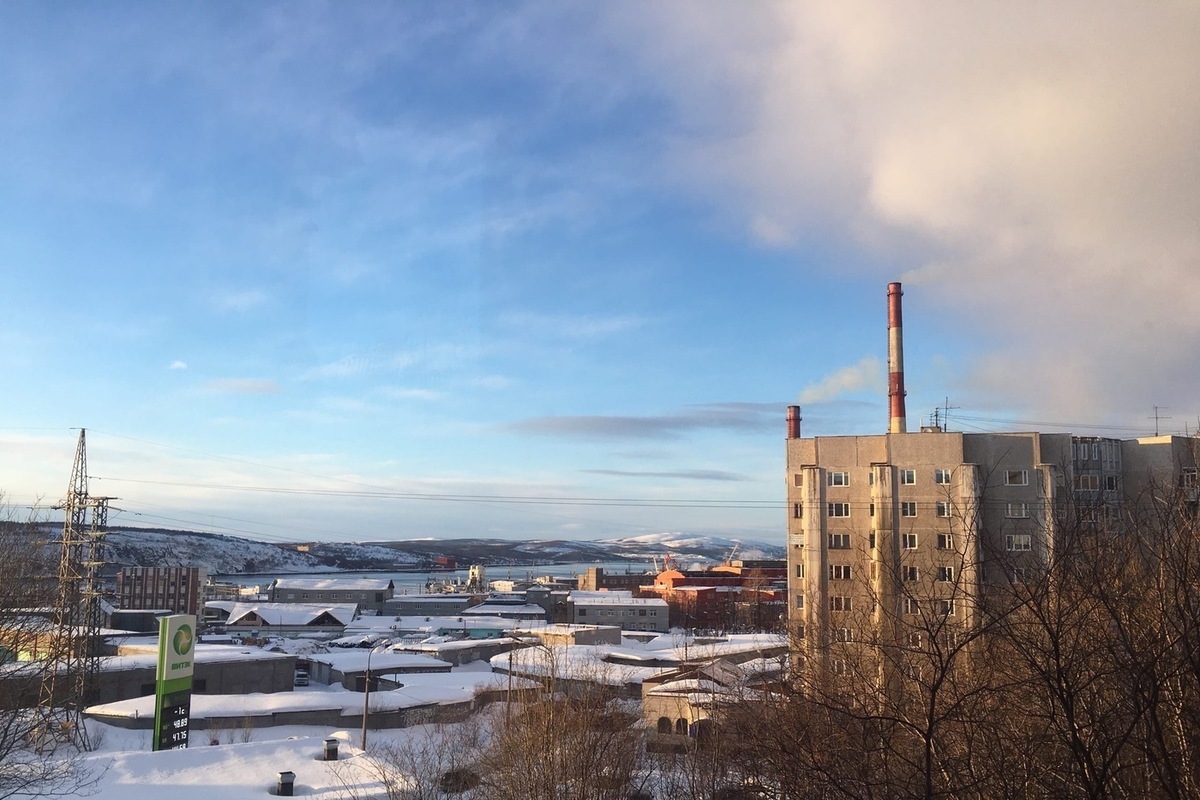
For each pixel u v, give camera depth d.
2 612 57.41
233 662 92.56
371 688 97.06
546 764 34.28
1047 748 13.37
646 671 77.62
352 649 134.62
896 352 75.31
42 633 71.12
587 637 124.38
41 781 43.09
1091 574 11.49
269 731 75.06
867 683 15.13
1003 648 13.50
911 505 68.25
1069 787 12.58
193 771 47.56
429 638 145.88
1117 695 12.20
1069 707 10.53
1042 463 65.94
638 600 180.00
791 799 16.64
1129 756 13.17
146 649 103.75
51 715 58.38
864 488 70.19
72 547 82.06
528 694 41.28
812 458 72.00
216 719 74.81
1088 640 11.67
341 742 57.78
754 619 132.38
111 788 44.03
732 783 24.62
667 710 51.91
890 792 13.62
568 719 36.53
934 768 13.12
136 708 76.25
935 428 72.00
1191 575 10.93
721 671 45.94
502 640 129.88
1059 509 13.49
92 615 85.38
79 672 77.81
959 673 13.77
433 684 91.12
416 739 66.31
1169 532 11.38
